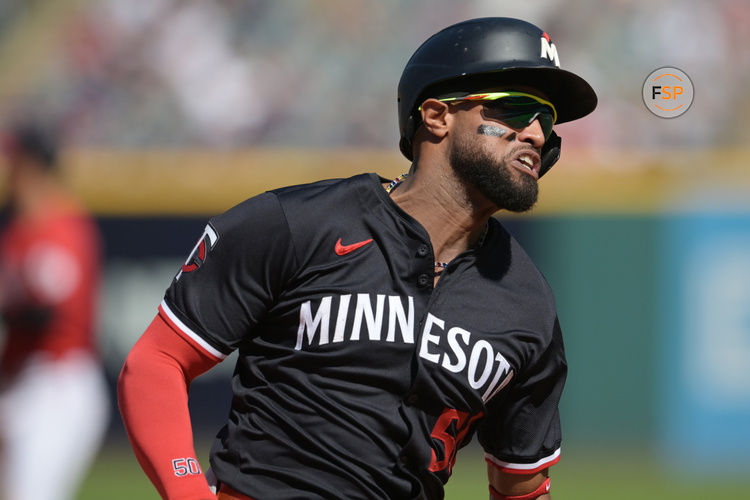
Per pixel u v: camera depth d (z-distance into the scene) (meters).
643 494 23.73
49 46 36.25
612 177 26.20
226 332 7.55
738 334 25.73
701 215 25.98
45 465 16.12
